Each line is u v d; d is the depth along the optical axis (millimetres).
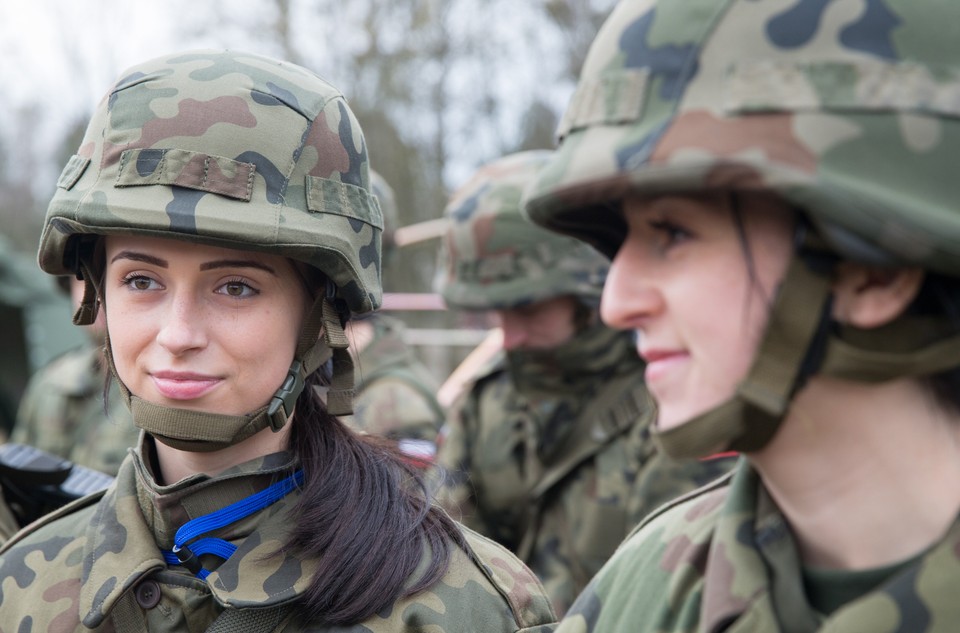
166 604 1576
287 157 1604
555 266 2893
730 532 1100
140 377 1563
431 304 7422
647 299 1021
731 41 948
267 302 1589
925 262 865
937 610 935
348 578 1546
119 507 1682
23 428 3963
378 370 3361
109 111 1632
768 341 951
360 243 1699
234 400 1562
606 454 2857
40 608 1619
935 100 904
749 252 964
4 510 2109
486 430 3096
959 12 934
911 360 933
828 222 876
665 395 1021
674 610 1164
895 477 993
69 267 1766
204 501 1613
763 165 879
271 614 1539
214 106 1586
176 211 1506
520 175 3100
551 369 2953
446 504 1980
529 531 2963
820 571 1030
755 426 978
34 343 5891
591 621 1283
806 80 911
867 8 923
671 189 929
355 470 1672
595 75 1029
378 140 11891
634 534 1374
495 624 1636
